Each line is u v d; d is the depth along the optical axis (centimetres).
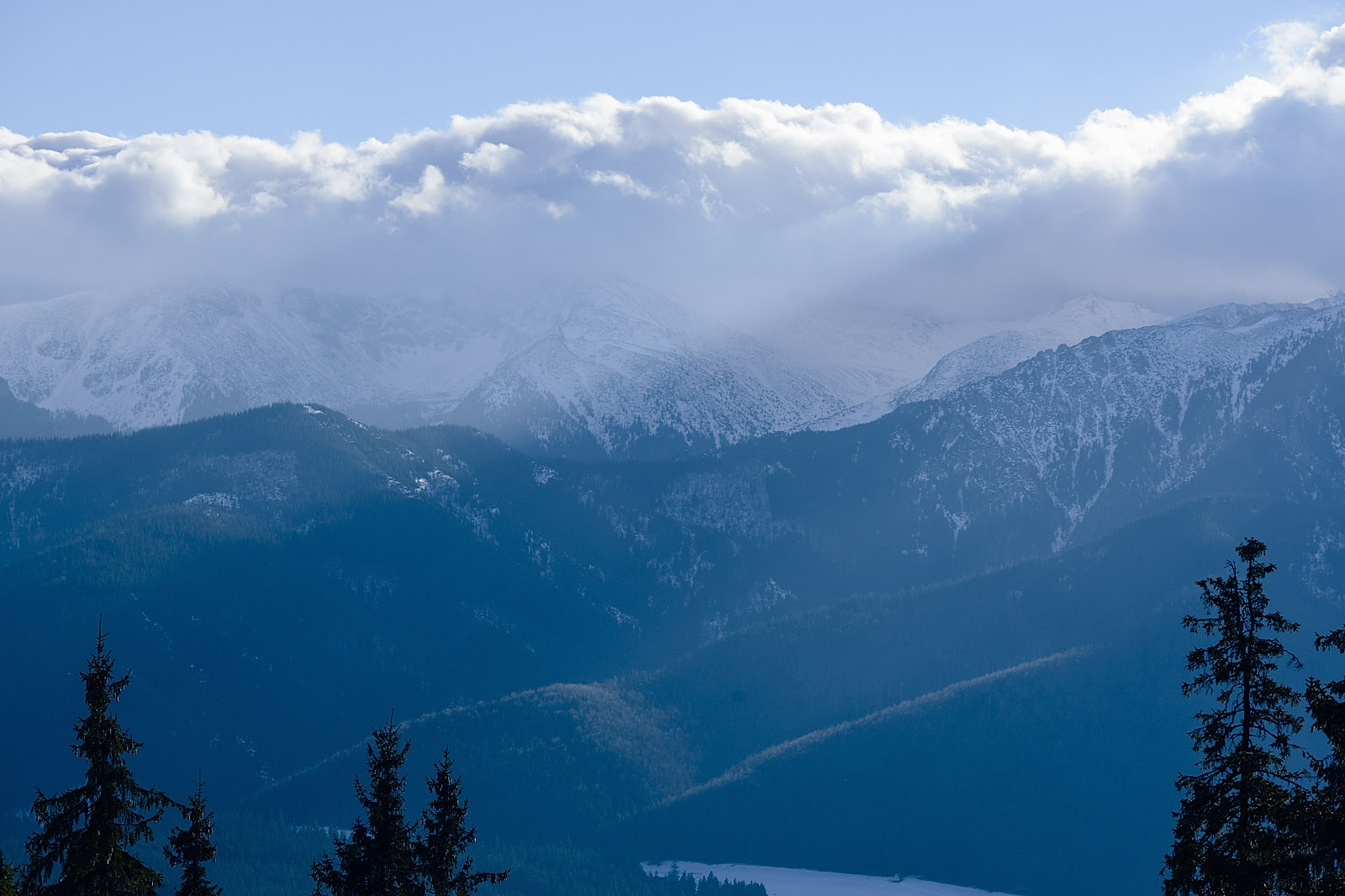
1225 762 7581
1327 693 7425
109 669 8031
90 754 7825
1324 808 7112
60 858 7744
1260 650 7612
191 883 9138
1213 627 7806
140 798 7981
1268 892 7119
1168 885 7669
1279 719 7581
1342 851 6956
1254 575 7756
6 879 7744
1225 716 7794
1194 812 7669
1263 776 7619
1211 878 7319
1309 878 7031
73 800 7812
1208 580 7838
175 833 9238
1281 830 7275
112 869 7744
